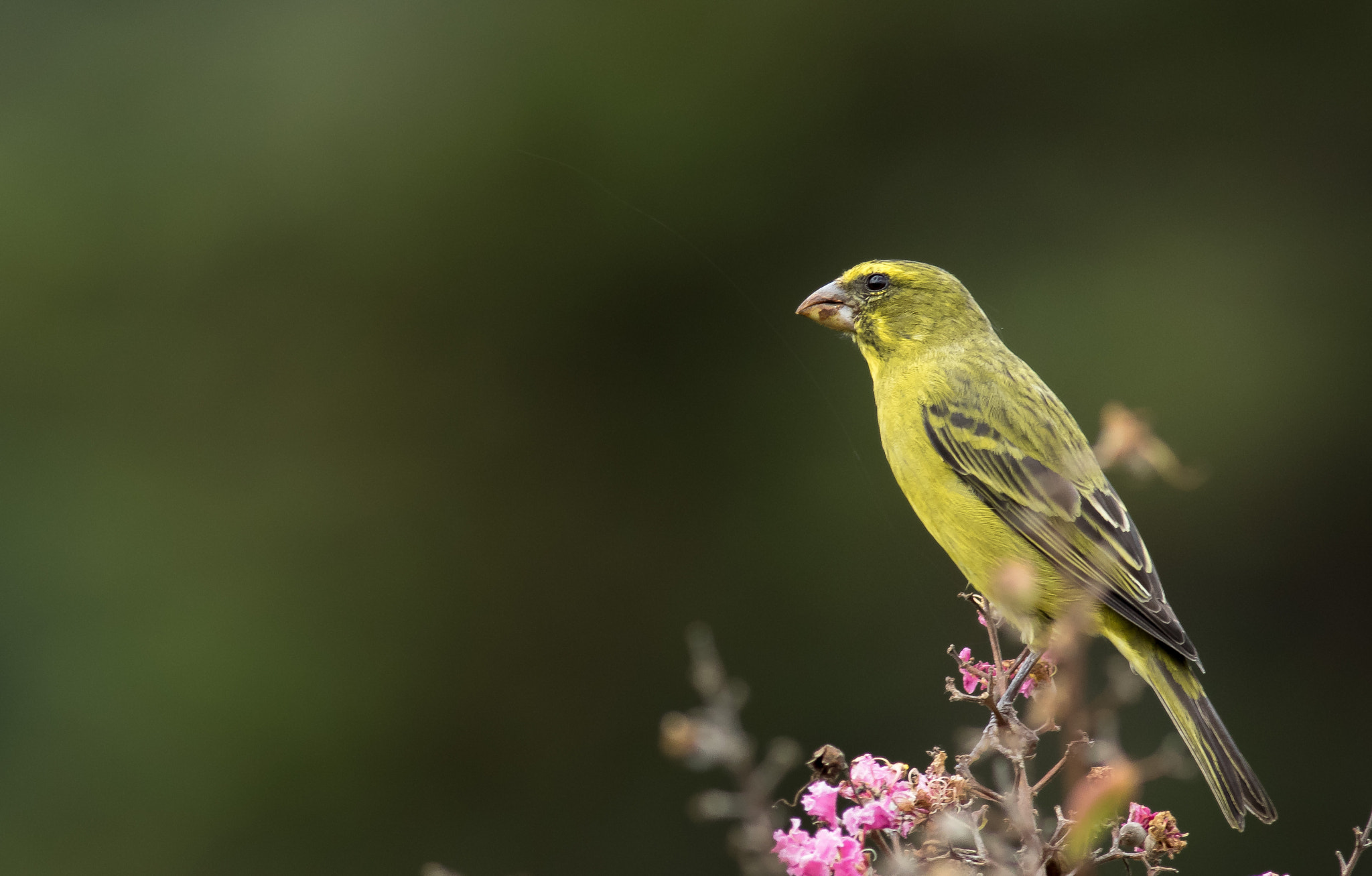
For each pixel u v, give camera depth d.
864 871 4.77
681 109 16.19
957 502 7.85
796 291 16.23
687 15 16.19
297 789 14.47
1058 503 7.55
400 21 16.38
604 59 16.16
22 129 16.33
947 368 8.15
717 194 16.25
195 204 16.03
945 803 4.80
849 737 14.69
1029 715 5.04
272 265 16.05
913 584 14.82
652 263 16.11
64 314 15.90
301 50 16.41
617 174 16.17
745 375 16.00
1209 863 13.43
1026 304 16.03
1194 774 13.48
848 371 15.64
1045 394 8.00
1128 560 7.35
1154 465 5.84
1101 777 4.43
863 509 15.12
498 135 16.00
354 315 16.03
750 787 4.46
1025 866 4.55
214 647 14.73
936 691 14.52
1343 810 14.78
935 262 16.42
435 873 5.27
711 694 5.07
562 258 16.06
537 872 14.59
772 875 4.39
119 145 16.28
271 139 16.16
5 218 15.91
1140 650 7.25
